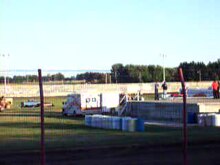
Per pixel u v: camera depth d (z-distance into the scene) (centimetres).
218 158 1509
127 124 2764
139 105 4106
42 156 1162
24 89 3469
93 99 5094
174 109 3603
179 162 1438
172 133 2280
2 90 3825
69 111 4947
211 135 2059
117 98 5144
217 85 4594
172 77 10438
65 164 1379
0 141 1919
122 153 1553
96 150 1590
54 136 2220
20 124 3300
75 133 2503
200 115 3131
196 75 8706
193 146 1702
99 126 3111
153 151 1598
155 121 3594
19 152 1523
